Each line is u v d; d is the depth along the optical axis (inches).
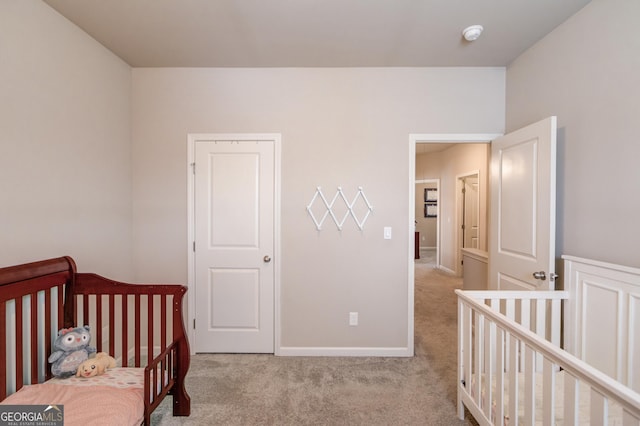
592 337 64.5
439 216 245.0
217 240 100.8
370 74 99.7
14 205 61.8
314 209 100.2
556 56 77.4
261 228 100.7
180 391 68.9
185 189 100.5
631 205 58.9
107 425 45.8
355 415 70.1
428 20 74.7
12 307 56.9
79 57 78.1
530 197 78.9
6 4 59.9
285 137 99.9
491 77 99.3
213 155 100.5
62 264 67.2
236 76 99.8
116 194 92.7
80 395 52.2
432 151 245.4
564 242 74.9
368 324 100.3
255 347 101.4
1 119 59.4
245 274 101.1
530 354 46.6
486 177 177.9
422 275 220.5
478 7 69.7
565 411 39.1
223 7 69.9
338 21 75.2
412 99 99.6
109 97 89.4
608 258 63.2
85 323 70.3
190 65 98.4
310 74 99.7
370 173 99.9
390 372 89.3
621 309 58.6
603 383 32.9
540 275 73.9
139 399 53.9
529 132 79.4
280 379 85.3
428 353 101.4
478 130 99.3
